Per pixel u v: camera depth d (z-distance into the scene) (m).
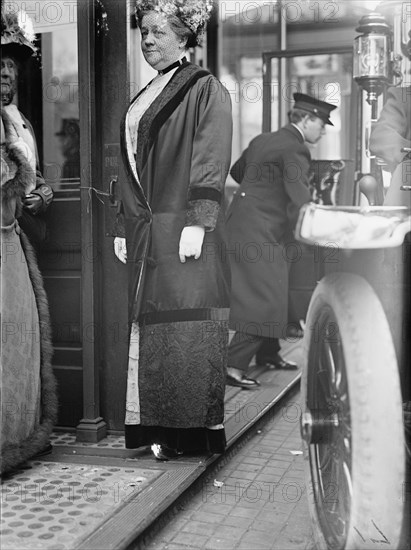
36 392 2.70
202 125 2.58
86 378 2.98
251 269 3.87
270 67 4.98
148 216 2.66
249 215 3.90
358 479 1.56
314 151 5.45
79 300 3.08
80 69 2.91
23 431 2.61
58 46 4.30
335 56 5.10
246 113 5.51
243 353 3.86
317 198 4.65
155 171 2.65
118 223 2.87
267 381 4.05
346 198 4.66
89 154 2.93
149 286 2.67
